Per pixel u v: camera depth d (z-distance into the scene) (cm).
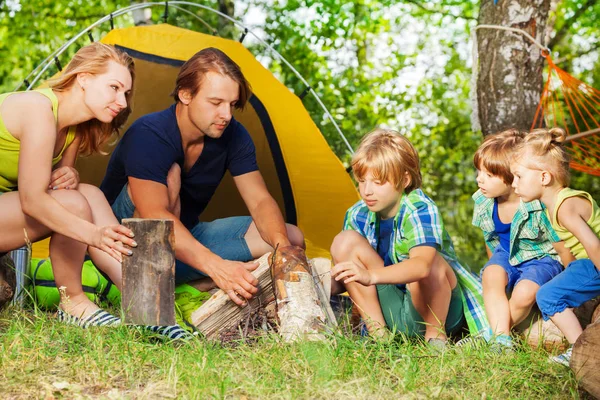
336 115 1111
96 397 225
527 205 335
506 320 320
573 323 303
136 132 345
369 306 327
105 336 277
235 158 375
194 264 314
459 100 1244
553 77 1094
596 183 1049
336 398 229
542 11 553
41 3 1216
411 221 312
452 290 328
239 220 379
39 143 286
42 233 302
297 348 266
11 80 1188
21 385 229
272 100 519
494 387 247
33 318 310
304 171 519
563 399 246
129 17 1241
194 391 223
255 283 303
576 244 311
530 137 311
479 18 577
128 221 279
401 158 315
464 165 1149
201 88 333
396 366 257
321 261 331
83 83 296
